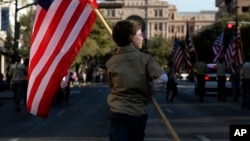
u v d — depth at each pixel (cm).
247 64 2086
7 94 3503
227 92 3144
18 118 1792
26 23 6256
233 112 1973
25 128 1492
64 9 713
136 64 568
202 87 2636
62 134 1346
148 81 572
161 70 567
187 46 3547
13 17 6353
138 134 568
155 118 1761
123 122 565
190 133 1334
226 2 3650
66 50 713
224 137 1252
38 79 707
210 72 3198
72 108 2264
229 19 7869
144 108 575
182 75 11756
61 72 707
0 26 5325
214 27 8412
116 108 566
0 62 6362
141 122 569
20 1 5312
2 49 5884
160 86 564
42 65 709
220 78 2623
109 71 576
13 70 2067
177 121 1642
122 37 575
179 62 3559
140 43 584
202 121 1634
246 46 7112
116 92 574
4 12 5094
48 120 1723
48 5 711
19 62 2073
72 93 3997
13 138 1275
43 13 716
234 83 2622
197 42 9594
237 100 2634
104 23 670
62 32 714
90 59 8881
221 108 2184
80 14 717
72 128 1482
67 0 714
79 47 720
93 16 723
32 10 6344
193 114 1897
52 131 1414
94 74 9650
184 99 2909
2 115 1905
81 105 2469
